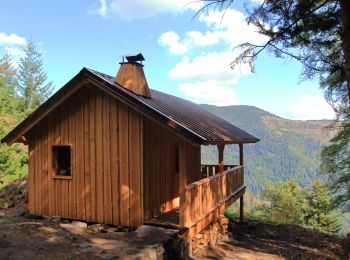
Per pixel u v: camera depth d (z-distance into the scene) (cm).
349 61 687
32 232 816
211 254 977
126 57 1070
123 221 955
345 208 1894
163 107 1062
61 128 1042
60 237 795
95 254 695
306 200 4062
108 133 980
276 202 4050
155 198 1017
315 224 3847
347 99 906
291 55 803
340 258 1177
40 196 1072
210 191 1051
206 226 1045
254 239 1338
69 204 1028
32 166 1088
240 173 1521
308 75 842
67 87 975
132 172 950
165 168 1095
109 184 977
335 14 764
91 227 944
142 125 940
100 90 988
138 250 729
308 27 763
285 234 1487
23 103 2948
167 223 926
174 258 800
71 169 1028
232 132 1335
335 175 1844
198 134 852
